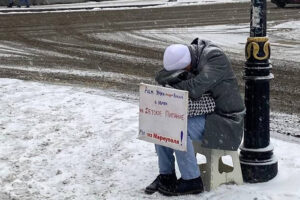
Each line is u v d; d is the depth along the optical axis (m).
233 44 17.23
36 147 6.81
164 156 5.18
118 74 12.59
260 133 5.29
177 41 18.08
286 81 11.47
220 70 4.94
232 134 5.02
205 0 36.47
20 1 34.12
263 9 5.15
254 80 5.20
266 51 5.21
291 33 19.58
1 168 6.11
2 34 20.23
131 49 16.53
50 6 34.53
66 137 7.18
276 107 9.23
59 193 5.39
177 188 5.07
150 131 5.10
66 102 9.12
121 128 7.45
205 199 4.98
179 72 5.00
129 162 6.14
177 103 4.85
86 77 12.19
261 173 5.29
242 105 5.13
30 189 5.49
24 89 10.23
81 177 5.80
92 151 6.59
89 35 19.77
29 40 18.62
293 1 29.83
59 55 15.52
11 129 7.59
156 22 23.75
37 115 8.31
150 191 5.25
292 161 5.92
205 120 5.04
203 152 5.20
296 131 7.73
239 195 4.97
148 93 5.07
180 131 4.86
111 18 25.62
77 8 31.66
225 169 5.48
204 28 21.44
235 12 27.97
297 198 4.91
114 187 5.47
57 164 6.21
